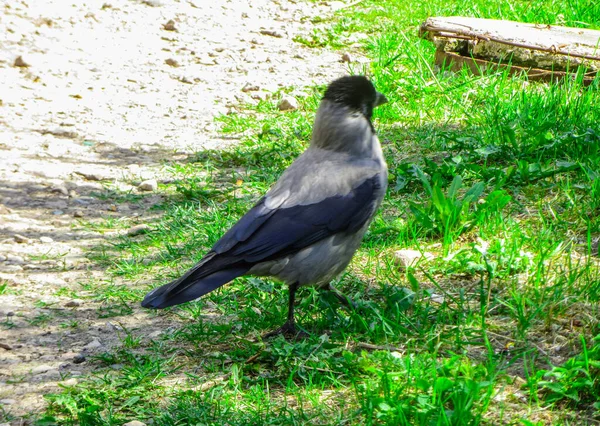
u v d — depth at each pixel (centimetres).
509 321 778
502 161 1185
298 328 804
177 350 794
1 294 932
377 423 633
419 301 827
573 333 736
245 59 1862
